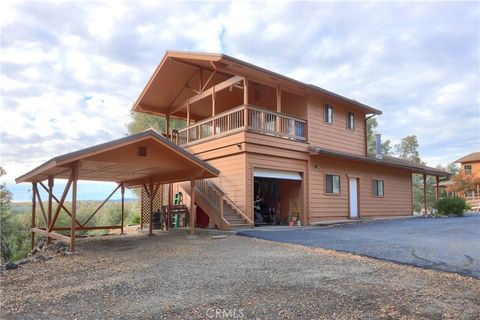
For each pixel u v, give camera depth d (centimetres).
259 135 1275
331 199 1577
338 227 1306
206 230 1162
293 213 1483
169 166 962
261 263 619
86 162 850
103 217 2673
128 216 2700
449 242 839
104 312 374
